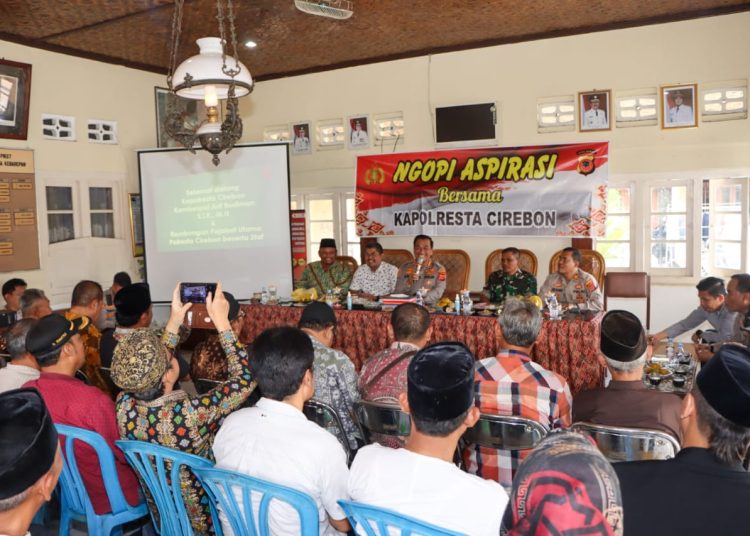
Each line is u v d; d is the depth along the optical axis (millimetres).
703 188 5457
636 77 5379
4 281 5059
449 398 1231
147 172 6086
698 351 2957
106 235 6004
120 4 4469
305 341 1656
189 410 1741
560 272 4602
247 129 7141
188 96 2885
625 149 5535
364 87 6492
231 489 1548
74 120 5637
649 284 5234
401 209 6367
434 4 4742
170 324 2064
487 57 5902
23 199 5207
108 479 1916
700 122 5246
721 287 3432
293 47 5906
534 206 5789
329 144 6773
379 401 2180
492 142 5977
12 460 929
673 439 1616
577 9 4980
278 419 1601
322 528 1634
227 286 6047
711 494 1042
